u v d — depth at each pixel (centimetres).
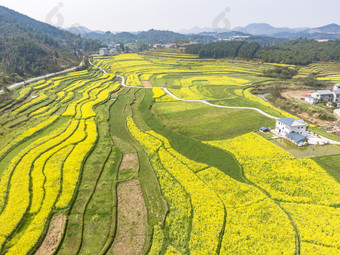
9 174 4012
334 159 4472
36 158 4488
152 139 5481
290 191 3631
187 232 2972
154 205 3447
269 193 3612
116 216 3241
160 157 4691
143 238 2920
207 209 3281
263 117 6738
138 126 6328
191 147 5159
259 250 2678
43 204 3319
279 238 2819
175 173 4138
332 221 3038
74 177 3950
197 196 3553
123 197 3616
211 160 4612
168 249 2762
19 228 2978
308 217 3117
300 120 5344
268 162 4400
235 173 4169
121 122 6631
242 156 4656
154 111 7494
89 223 3123
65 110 7256
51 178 3872
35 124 6191
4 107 7394
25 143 5244
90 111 7219
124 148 5106
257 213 3200
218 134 5734
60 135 5500
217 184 3831
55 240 2844
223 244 2766
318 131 5772
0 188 3659
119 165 4447
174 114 7188
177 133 5881
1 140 5384
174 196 3597
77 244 2811
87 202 3469
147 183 3928
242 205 3356
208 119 6712
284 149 4884
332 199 3441
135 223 3141
